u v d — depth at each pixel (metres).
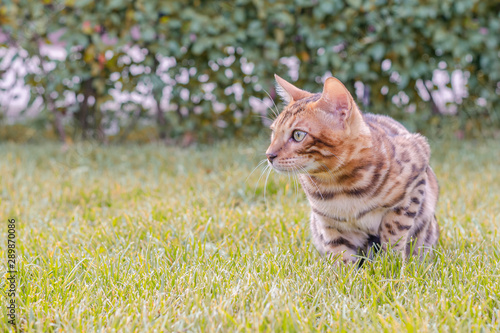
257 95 6.69
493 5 6.67
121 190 4.62
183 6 6.29
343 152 2.53
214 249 3.00
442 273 2.47
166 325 2.09
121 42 6.14
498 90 7.14
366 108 6.69
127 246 3.08
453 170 5.31
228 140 6.86
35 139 7.61
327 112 2.54
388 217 2.68
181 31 6.30
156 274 2.55
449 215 3.70
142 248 3.08
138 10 6.21
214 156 5.96
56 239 3.27
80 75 6.39
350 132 2.51
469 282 2.33
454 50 6.27
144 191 4.62
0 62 6.63
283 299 2.22
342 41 6.37
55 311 2.18
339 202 2.66
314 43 6.16
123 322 2.09
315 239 3.05
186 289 2.38
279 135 2.67
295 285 2.42
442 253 2.78
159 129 6.92
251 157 5.77
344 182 2.60
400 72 6.38
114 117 6.94
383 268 2.60
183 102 6.68
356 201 2.62
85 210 4.03
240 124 6.91
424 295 2.27
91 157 6.07
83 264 2.75
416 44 6.55
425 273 2.54
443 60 6.63
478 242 3.08
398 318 2.11
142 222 3.52
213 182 4.88
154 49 6.19
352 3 6.05
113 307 2.24
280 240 3.17
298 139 2.60
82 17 6.19
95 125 7.06
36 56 6.66
